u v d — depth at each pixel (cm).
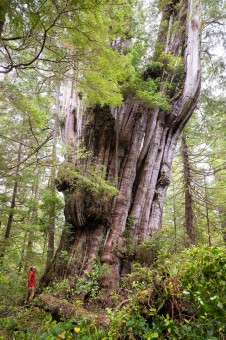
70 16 366
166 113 1064
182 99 1067
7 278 852
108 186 780
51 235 998
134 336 353
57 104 1162
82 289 718
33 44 411
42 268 1118
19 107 577
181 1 1194
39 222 1046
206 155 1323
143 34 946
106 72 457
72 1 341
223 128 1305
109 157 960
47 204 999
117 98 507
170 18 1214
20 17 343
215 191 1524
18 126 925
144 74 1048
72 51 435
